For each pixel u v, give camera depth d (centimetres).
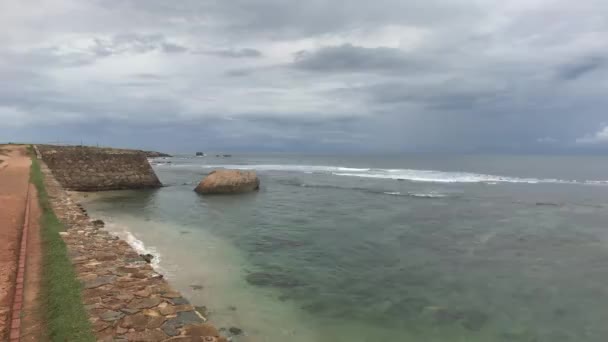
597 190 3095
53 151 2988
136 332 457
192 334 460
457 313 891
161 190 3034
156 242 1388
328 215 1995
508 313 891
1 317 489
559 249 1383
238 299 927
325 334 782
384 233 1605
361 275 1119
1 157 3016
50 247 767
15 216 1062
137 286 599
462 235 1578
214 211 2086
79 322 463
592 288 1030
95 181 2931
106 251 774
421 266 1198
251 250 1340
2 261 700
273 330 785
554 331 816
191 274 1071
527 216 1988
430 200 2528
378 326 826
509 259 1269
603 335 799
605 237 1552
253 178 2970
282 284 1037
